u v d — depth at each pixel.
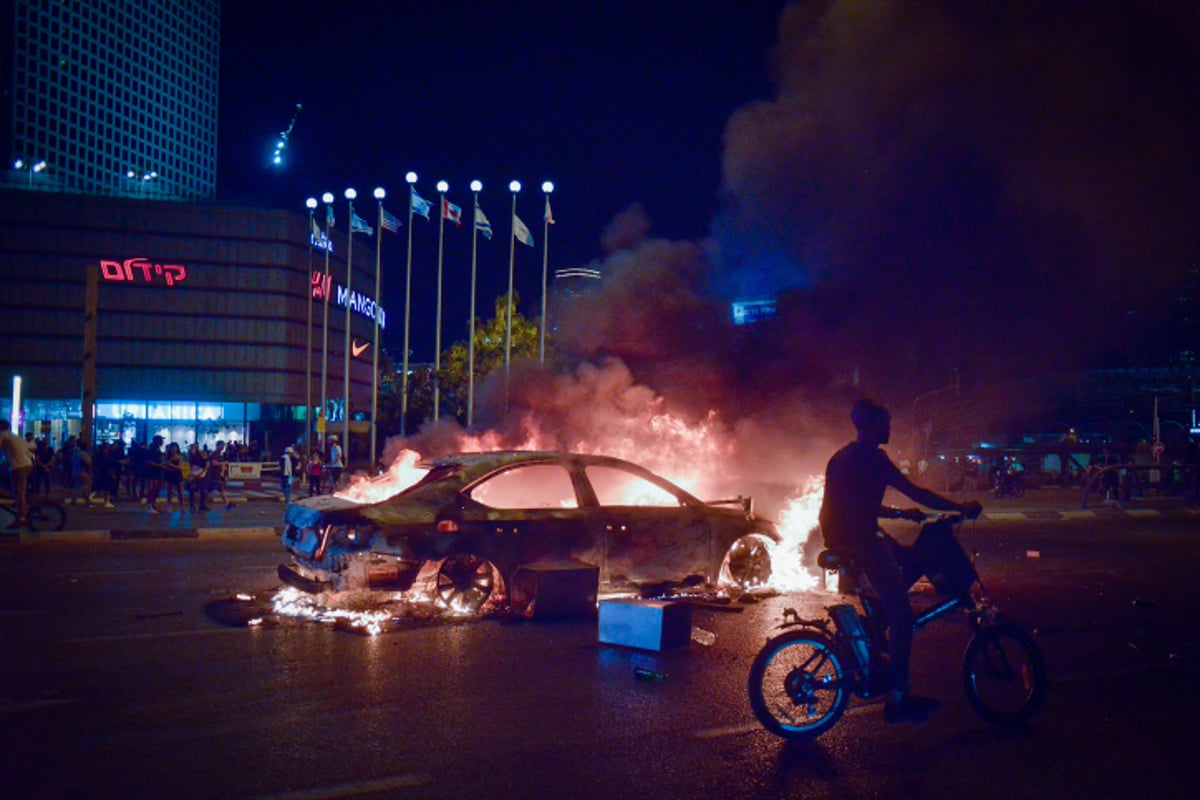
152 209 75.38
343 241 85.81
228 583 11.06
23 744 5.33
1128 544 17.42
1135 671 7.51
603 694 6.55
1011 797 4.80
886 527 19.77
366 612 9.16
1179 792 4.88
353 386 86.88
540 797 4.66
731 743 5.58
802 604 10.06
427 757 5.21
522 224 36.50
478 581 9.34
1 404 72.19
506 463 9.70
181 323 75.88
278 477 44.84
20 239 72.75
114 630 8.38
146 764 5.02
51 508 17.33
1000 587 11.95
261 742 5.41
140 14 125.81
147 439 75.25
